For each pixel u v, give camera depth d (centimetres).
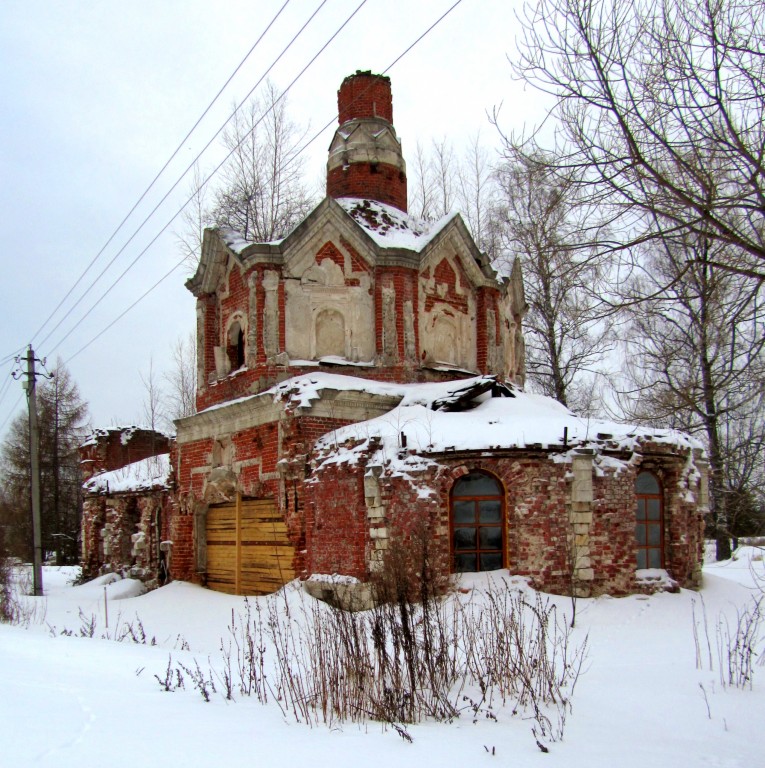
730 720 833
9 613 1898
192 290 2341
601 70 744
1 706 695
